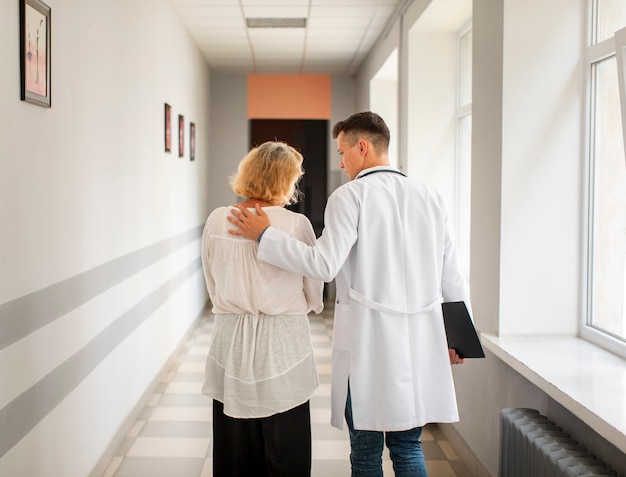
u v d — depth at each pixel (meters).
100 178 2.98
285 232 1.92
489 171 2.72
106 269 3.08
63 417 2.45
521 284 2.58
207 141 8.00
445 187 4.68
